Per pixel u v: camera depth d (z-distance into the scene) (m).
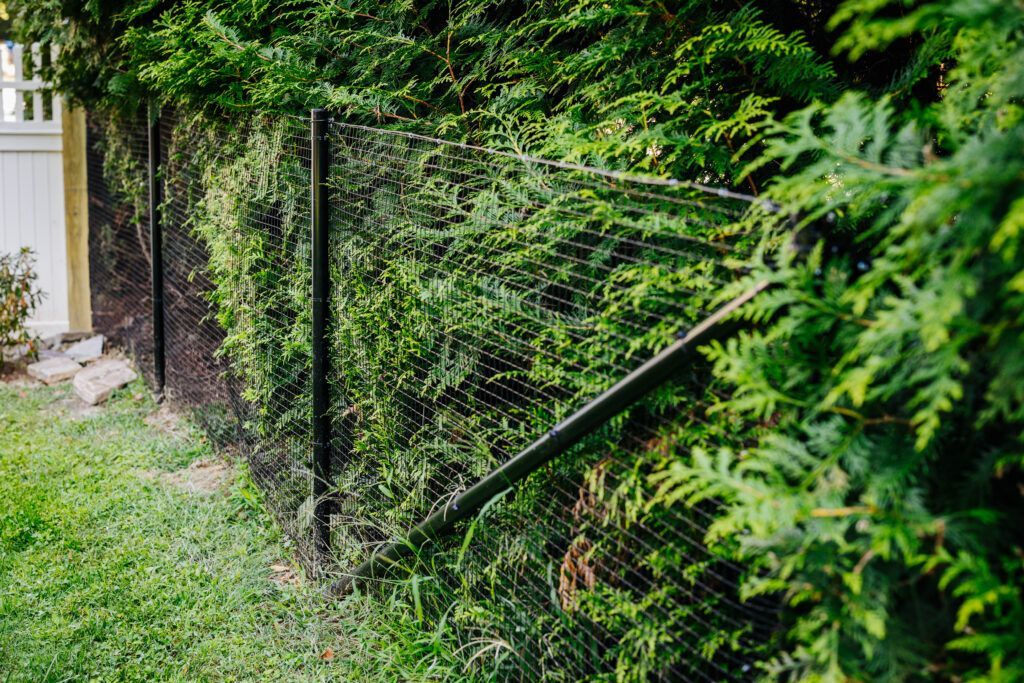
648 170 2.82
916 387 1.73
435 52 3.77
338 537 3.94
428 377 3.25
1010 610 1.58
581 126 3.01
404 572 3.50
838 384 1.77
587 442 2.56
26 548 4.20
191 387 5.84
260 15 4.43
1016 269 1.43
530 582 2.80
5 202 7.89
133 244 6.91
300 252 4.12
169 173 5.91
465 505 2.91
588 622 2.61
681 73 2.72
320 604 3.70
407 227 3.35
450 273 3.08
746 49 2.83
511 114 3.41
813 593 1.71
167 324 6.27
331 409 3.95
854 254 1.91
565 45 3.64
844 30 2.98
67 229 7.97
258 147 4.37
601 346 2.44
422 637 3.28
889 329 1.51
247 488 4.77
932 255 1.55
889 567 1.70
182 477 5.07
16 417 6.09
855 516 1.67
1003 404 1.49
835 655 1.66
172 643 3.45
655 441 2.29
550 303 2.90
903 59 2.95
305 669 3.30
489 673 3.02
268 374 4.50
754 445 2.06
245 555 4.10
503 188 3.06
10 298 7.16
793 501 1.63
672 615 2.22
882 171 1.57
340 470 3.95
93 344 7.71
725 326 1.94
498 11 3.99
